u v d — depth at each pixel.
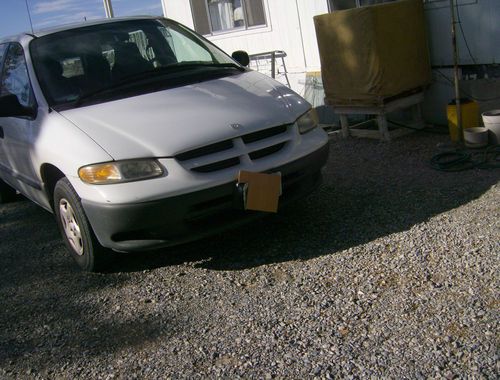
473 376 2.69
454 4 6.59
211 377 3.02
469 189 4.98
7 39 5.78
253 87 4.84
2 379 3.33
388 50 6.66
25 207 6.95
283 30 9.08
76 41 5.22
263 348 3.19
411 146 6.59
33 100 4.91
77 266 4.82
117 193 3.91
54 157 4.32
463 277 3.55
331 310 3.45
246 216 4.27
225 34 10.23
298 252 4.34
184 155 4.02
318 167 4.56
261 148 4.23
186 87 4.79
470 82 6.71
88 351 3.48
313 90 8.77
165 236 4.04
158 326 3.63
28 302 4.31
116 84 4.82
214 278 4.17
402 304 3.37
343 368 2.90
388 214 4.75
